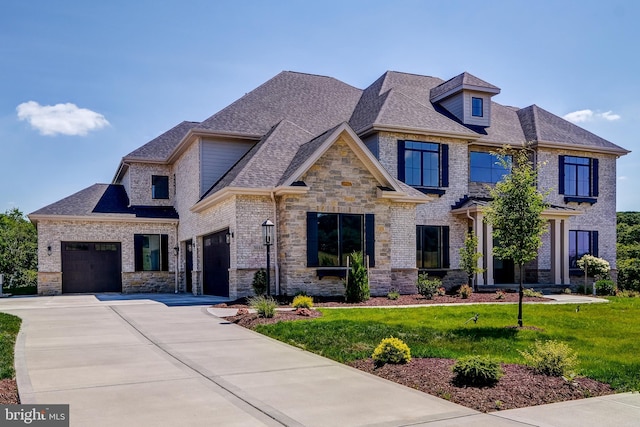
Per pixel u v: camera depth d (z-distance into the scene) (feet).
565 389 24.00
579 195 92.58
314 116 85.56
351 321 42.09
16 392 23.31
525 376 25.75
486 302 61.57
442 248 81.41
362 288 59.36
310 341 34.42
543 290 80.07
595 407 21.75
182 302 61.26
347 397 22.97
